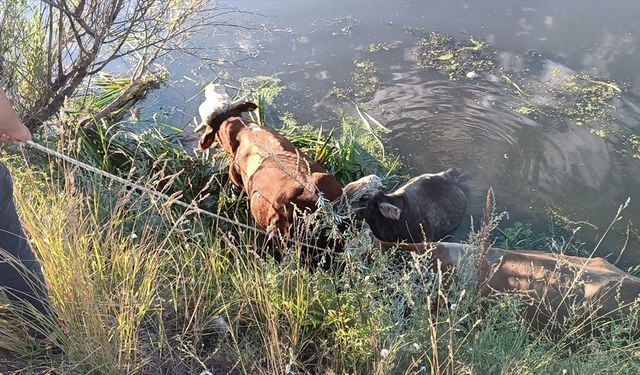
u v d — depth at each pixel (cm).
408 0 920
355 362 311
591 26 830
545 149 630
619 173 602
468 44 804
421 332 315
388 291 342
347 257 330
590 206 568
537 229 546
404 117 678
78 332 303
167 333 334
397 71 757
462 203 545
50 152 312
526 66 758
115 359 301
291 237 412
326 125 667
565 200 574
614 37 804
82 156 527
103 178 461
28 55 538
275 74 754
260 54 792
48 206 371
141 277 347
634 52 773
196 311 334
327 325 328
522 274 386
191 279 347
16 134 290
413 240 483
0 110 277
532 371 304
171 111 677
